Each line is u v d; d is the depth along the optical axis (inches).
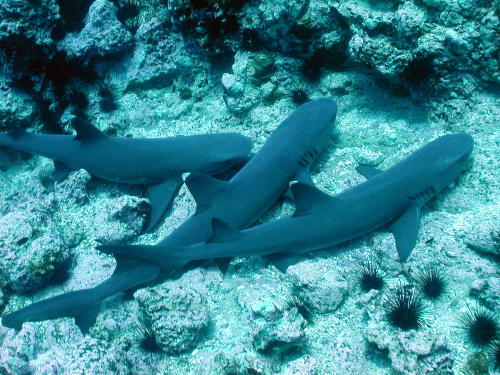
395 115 79.6
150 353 61.3
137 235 76.7
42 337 66.6
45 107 100.3
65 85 101.7
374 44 73.8
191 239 68.2
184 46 96.0
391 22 72.3
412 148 74.8
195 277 67.2
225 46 88.4
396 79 76.0
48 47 95.3
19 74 95.9
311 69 84.4
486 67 70.5
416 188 64.3
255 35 85.0
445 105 75.0
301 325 56.4
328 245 65.5
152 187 80.4
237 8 83.3
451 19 68.9
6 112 96.8
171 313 60.0
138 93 101.2
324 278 60.7
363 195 64.1
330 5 77.8
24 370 61.6
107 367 56.8
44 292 74.7
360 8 75.1
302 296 61.5
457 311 57.0
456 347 54.1
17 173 100.7
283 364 56.4
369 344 55.4
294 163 71.7
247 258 69.2
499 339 52.7
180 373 59.4
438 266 60.9
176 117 95.7
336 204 63.6
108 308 68.3
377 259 64.4
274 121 85.0
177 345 59.9
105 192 84.4
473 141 66.4
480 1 67.3
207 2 82.4
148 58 98.4
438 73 73.0
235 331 61.6
